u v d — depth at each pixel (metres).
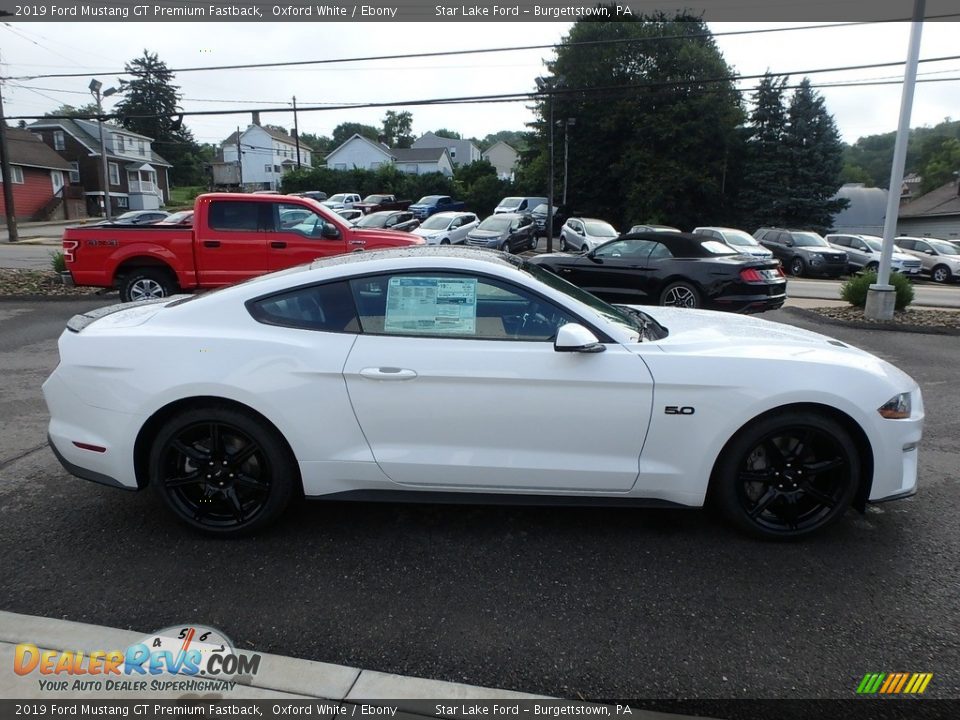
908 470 3.40
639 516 3.76
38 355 7.75
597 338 3.31
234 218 9.95
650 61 39.88
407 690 2.37
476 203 50.72
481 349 3.26
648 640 2.66
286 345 3.28
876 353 8.46
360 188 52.72
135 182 56.00
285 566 3.20
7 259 20.78
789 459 3.37
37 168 44.81
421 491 3.38
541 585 3.05
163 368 3.26
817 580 3.10
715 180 40.59
